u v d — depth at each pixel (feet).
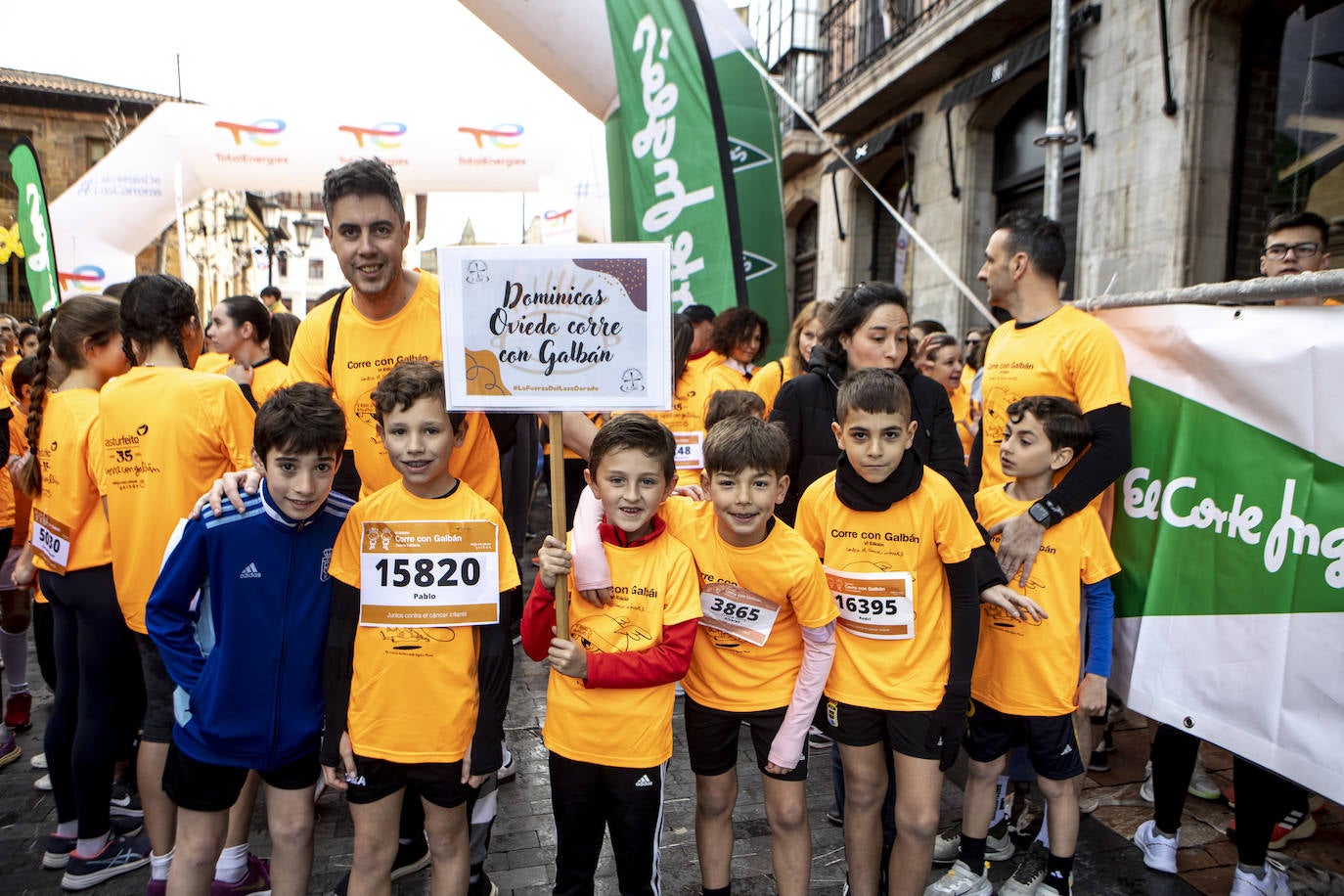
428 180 26.50
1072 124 22.57
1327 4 16.57
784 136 36.11
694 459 15.05
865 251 34.96
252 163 25.18
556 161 26.71
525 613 6.87
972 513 8.07
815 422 9.03
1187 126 17.94
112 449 7.76
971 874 8.11
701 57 14.14
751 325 14.43
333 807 10.01
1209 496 7.70
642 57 14.55
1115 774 10.82
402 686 6.48
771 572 6.85
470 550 6.57
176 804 6.64
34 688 13.94
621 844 6.79
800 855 7.17
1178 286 18.13
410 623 6.51
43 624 10.52
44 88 67.10
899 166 32.58
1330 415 6.73
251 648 6.44
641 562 6.86
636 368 6.35
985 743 8.02
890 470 7.11
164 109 24.93
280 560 6.52
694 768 7.43
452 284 6.30
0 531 11.77
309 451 6.18
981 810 8.08
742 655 7.18
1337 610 6.64
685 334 13.88
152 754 7.66
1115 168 20.02
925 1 27.61
